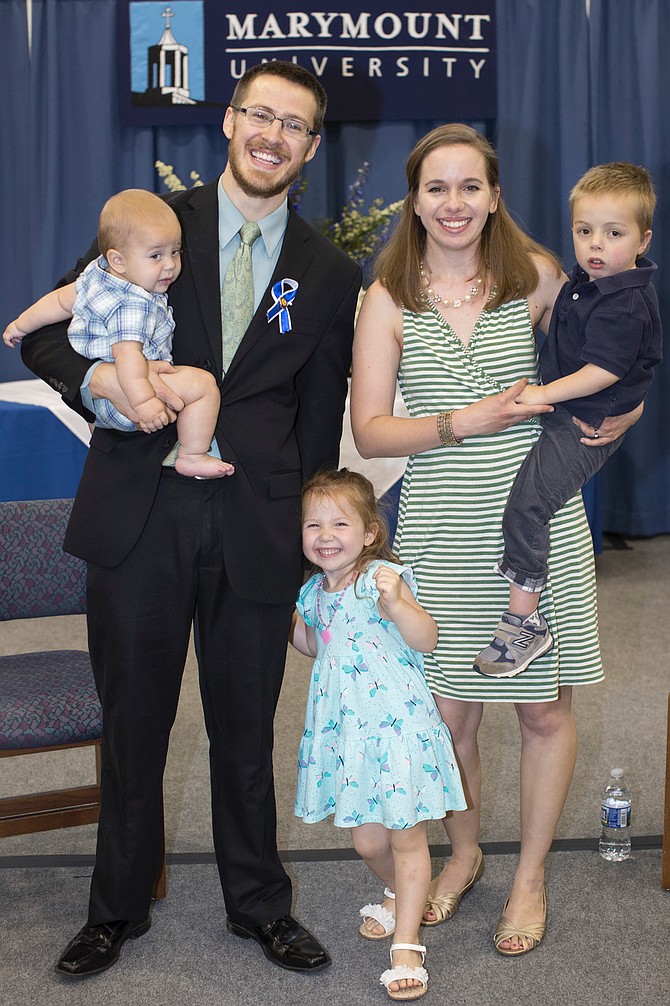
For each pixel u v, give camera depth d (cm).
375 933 247
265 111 209
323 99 220
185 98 571
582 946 242
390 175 581
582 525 238
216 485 217
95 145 577
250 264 220
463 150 222
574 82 570
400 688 228
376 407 238
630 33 570
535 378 239
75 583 274
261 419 219
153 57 568
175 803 316
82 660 273
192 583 221
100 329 208
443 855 285
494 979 231
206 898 264
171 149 584
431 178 223
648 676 409
